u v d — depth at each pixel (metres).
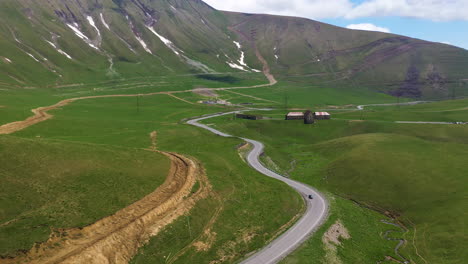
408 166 98.44
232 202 69.06
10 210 46.69
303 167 118.44
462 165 94.69
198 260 50.91
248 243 57.72
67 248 44.09
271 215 68.00
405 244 66.25
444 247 61.41
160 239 52.06
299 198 79.94
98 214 51.75
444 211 72.94
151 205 58.38
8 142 63.34
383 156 108.38
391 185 90.94
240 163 100.88
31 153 62.41
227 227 60.41
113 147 80.25
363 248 62.91
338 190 95.62
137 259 47.59
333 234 64.06
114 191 59.00
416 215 76.12
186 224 57.19
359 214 77.62
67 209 50.72
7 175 53.72
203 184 71.75
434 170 93.12
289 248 56.94
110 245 46.66
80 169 62.56
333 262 55.28
